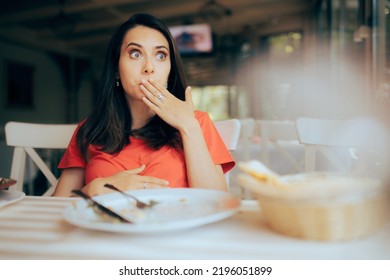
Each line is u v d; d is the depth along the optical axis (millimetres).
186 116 1145
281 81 8281
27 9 6824
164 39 1251
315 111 6430
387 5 2580
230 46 9664
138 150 1235
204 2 7355
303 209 576
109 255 570
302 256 542
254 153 2844
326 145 1403
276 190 590
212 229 667
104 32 8641
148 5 7277
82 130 1317
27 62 8523
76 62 10344
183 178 1200
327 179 634
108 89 1307
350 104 3539
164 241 619
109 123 1272
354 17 3469
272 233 641
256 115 9180
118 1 6773
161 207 748
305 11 7750
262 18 8500
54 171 2729
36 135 1603
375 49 2801
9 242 622
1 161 2738
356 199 565
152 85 1161
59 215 769
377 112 1310
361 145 1241
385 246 568
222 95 12266
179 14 8352
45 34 8469
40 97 9008
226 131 1409
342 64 4109
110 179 1069
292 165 2299
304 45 7820
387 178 756
